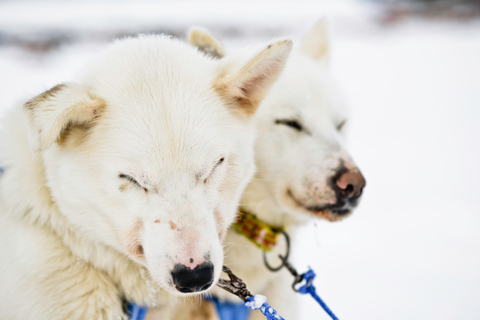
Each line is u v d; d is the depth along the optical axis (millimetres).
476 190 6633
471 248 4922
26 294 2207
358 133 9398
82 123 2123
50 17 22312
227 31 18312
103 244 2283
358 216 5875
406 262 4680
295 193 2973
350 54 16234
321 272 4508
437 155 8180
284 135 2984
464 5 21328
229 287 2369
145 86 2139
